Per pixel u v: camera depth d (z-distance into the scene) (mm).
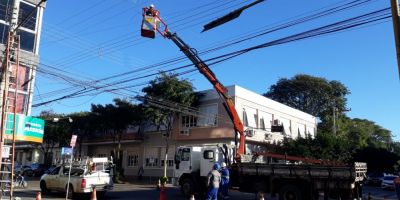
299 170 19109
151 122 40281
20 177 28938
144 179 41406
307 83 68000
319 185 18531
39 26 25469
